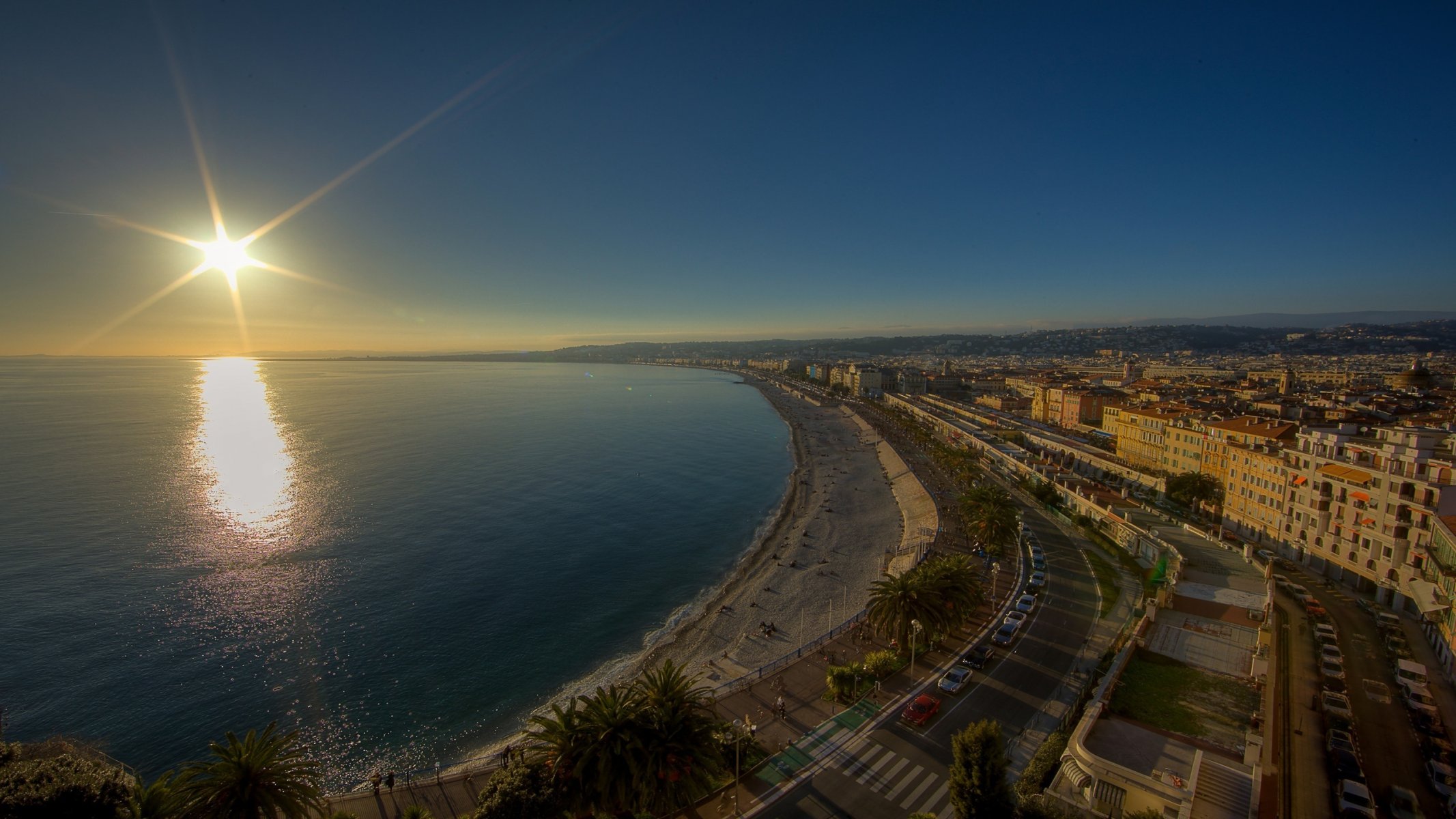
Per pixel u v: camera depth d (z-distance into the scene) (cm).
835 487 15700
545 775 3672
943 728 4616
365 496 13838
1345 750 4100
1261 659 5091
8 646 7050
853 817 3772
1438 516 6128
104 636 7338
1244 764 3847
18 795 2680
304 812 3459
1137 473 12344
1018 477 13562
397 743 5775
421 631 7775
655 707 3847
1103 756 3969
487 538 11244
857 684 5188
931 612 5622
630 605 8800
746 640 7481
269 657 7050
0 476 15025
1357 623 6188
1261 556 8138
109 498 13125
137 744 5647
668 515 13275
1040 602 6844
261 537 10862
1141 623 5928
